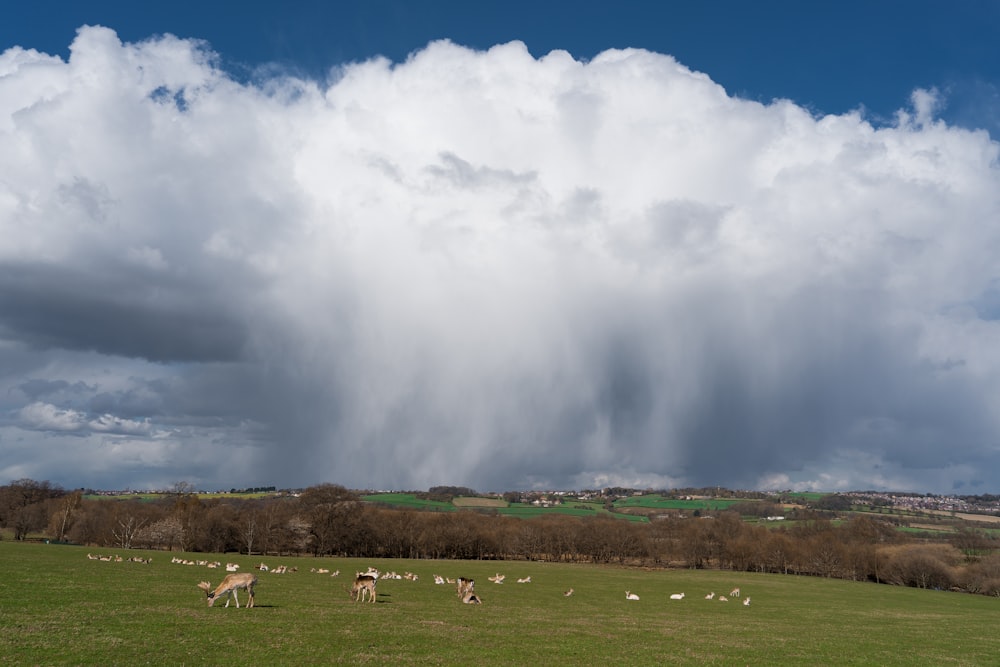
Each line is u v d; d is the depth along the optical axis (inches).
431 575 3651.6
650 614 2277.3
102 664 930.1
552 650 1307.8
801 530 7637.8
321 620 1475.1
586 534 7032.5
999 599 4311.0
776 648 1555.1
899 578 5506.9
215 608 1547.7
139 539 5689.0
